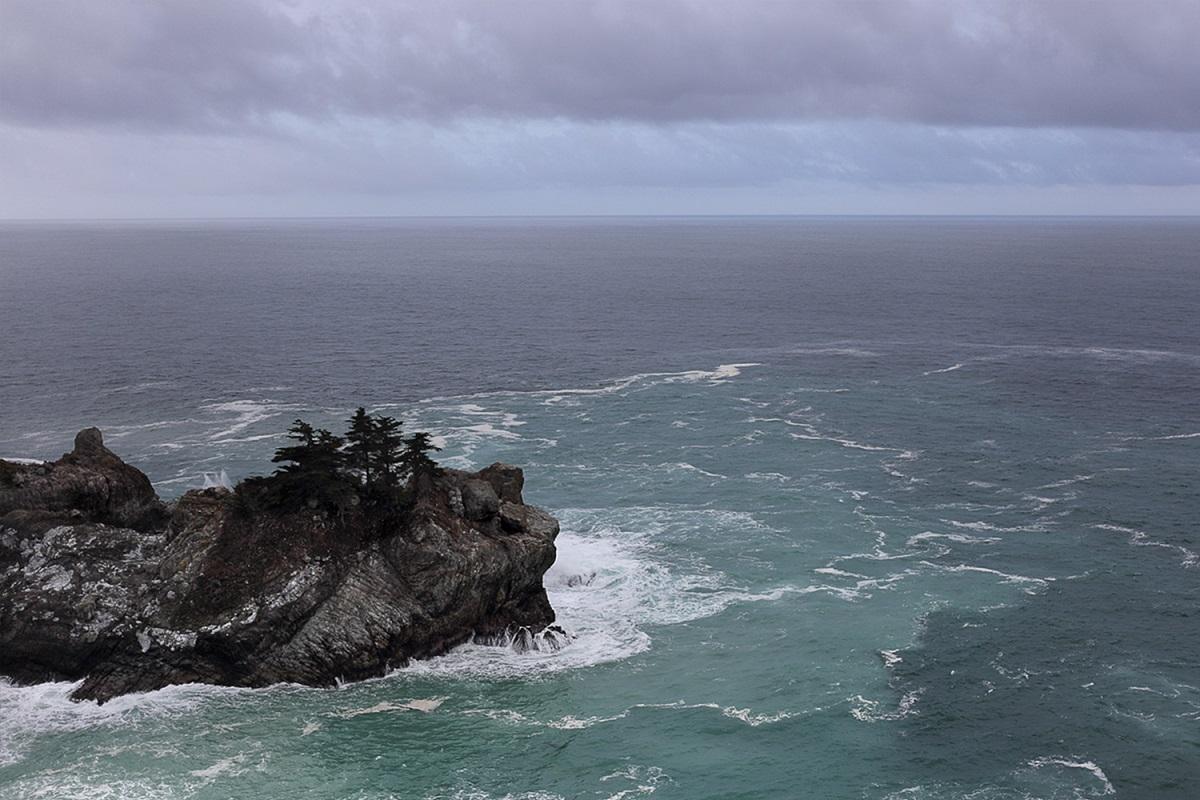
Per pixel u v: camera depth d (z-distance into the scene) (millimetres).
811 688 78250
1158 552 103000
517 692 77500
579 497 116812
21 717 73375
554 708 75500
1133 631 87312
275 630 78000
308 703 75500
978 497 117938
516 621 85688
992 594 93625
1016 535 107062
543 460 130375
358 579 80688
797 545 104000
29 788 66000
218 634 77125
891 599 92562
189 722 73000
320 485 82812
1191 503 115938
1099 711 75438
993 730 73188
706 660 82312
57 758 69062
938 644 84812
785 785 67188
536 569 87062
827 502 115812
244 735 71688
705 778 67750
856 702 76438
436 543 82188
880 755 70312
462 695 76938
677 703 76188
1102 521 110875
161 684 77062
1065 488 120875
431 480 88312
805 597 92750
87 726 72438
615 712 75062
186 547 82062
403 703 75812
